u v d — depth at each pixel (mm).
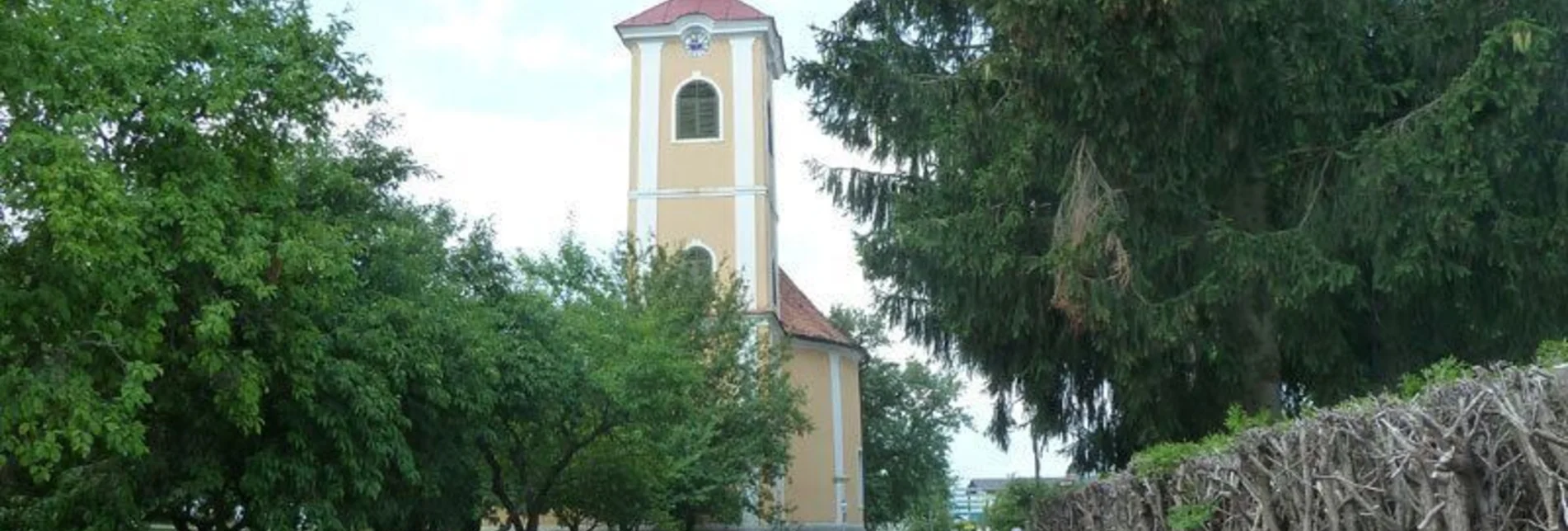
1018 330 15664
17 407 8992
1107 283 13594
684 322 31812
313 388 11836
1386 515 6523
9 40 9023
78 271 9258
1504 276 13523
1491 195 12539
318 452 12617
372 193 16234
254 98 11398
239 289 10977
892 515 57969
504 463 20422
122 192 9227
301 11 12609
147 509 12547
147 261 9797
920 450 58906
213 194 10367
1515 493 5676
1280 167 14141
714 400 30500
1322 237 13461
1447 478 5887
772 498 35156
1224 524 8906
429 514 16406
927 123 16906
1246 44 13102
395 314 13453
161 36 10484
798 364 43188
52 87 9266
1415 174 12445
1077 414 18078
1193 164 13867
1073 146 13984
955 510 53219
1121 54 12703
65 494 11445
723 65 41125
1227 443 8914
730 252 39812
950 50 17547
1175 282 14492
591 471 21016
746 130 40688
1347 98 13500
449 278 17031
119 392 9898
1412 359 14719
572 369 17734
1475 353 14516
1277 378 15031
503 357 16078
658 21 41344
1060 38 12648
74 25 9523
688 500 27375
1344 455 6938
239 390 10727
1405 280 13078
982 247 15039
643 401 20297
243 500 13227
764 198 40312
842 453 44000
